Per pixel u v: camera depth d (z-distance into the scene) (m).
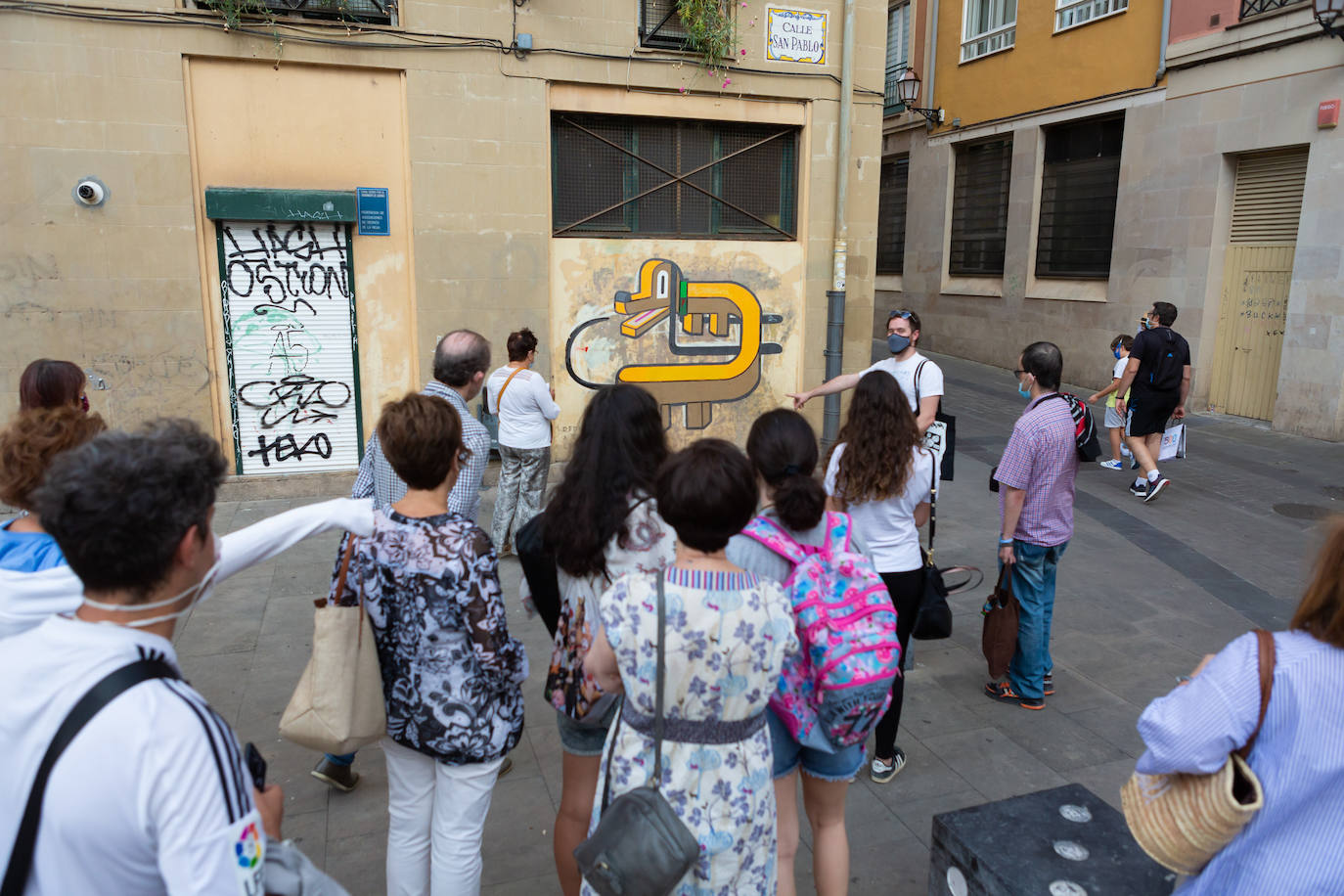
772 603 1.95
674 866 1.81
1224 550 6.70
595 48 7.90
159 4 6.65
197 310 7.11
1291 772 1.56
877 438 3.32
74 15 6.48
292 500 7.54
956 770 3.74
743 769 1.94
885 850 3.21
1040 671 4.25
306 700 2.28
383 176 7.47
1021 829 2.42
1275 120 10.60
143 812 1.20
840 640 2.14
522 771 3.70
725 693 1.88
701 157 8.67
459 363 3.99
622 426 2.37
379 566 2.30
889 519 3.43
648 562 2.34
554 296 8.23
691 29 8.09
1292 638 1.62
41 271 6.71
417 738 2.34
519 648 2.47
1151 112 12.26
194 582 1.41
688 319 8.71
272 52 6.96
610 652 1.97
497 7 7.50
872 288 9.40
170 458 1.34
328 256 7.42
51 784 1.20
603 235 8.39
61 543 1.29
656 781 1.89
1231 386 11.75
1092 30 13.08
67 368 3.16
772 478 2.49
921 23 16.92
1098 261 13.62
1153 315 8.06
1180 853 1.69
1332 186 10.04
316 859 3.09
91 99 6.62
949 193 16.58
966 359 16.19
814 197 8.95
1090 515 7.57
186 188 6.92
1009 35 14.78
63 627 1.30
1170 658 4.85
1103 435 11.19
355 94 7.30
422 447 2.31
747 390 9.05
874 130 9.08
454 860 2.39
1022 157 14.59
